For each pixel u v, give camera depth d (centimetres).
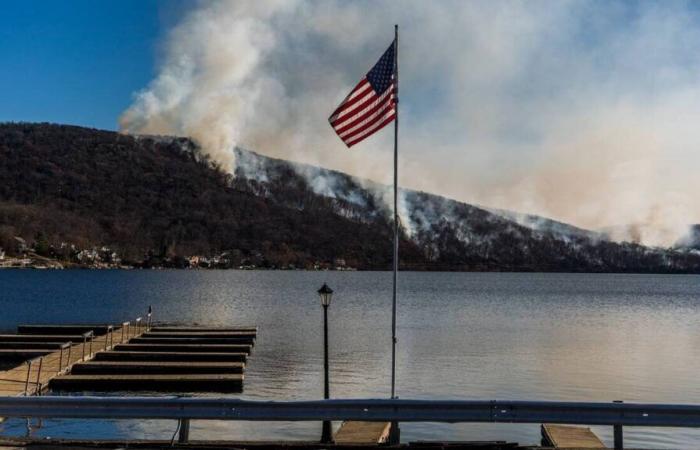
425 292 15512
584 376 3978
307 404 1502
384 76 2120
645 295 15938
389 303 11156
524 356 4844
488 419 1483
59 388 3059
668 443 2289
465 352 5016
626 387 3622
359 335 6150
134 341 4694
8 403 1534
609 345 5678
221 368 3447
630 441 2317
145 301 11181
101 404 1525
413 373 3988
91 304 10419
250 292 14162
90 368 3438
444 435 2439
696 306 11775
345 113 2114
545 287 19725
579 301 13050
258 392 3338
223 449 1499
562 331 6912
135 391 3134
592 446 1720
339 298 12481
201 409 1522
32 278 19325
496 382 3716
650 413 1467
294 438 2308
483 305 11138
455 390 3456
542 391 3459
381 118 2117
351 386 3534
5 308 9594
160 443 1532
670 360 4741
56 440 1548
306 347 5194
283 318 8050
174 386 3167
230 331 5469
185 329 5653
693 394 3431
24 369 3247
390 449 1503
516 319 8331
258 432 2386
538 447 1561
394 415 1495
